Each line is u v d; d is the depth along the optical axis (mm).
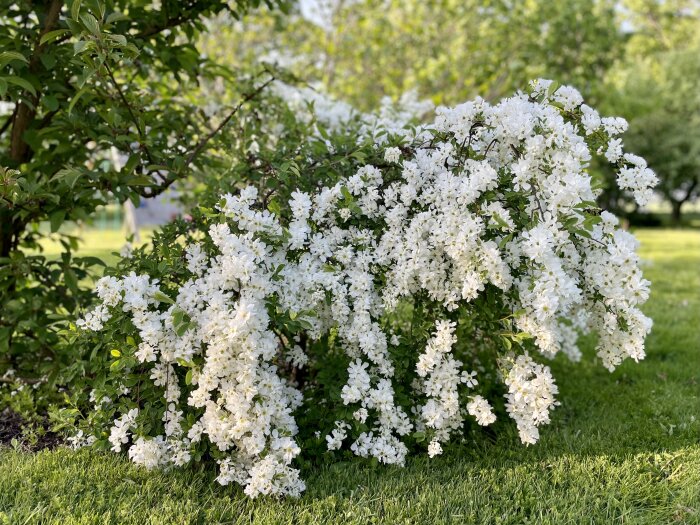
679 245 14258
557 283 2486
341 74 9078
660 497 2637
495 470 2814
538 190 2658
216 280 2547
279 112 4301
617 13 10680
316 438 2912
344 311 2795
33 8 3287
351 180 2910
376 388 2963
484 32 8695
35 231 4059
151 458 2586
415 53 9258
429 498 2555
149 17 3547
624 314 2723
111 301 2576
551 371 4164
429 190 2832
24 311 3367
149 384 2688
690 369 4203
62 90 3262
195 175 4430
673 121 24422
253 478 2426
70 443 2975
